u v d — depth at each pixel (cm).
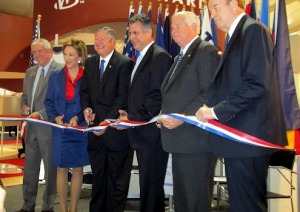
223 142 186
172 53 433
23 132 379
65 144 309
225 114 174
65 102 315
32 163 357
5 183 520
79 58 320
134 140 268
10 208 386
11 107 644
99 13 717
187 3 682
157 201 267
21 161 654
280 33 325
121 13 713
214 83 191
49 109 320
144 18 273
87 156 316
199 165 227
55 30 712
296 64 361
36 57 351
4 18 923
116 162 289
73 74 320
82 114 310
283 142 183
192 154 227
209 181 230
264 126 175
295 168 339
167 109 233
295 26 1123
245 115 177
